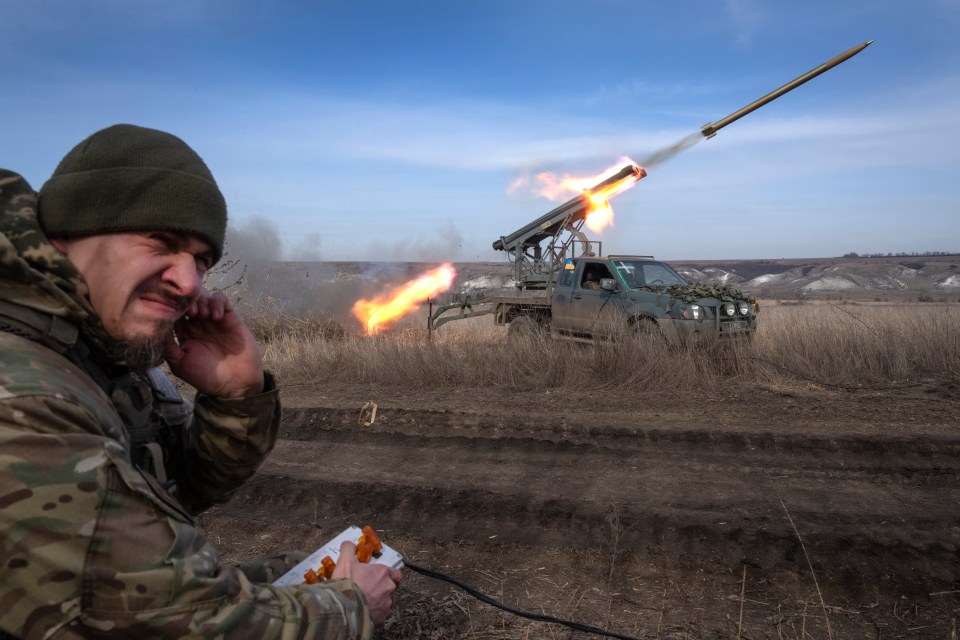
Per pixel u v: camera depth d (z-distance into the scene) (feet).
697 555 12.36
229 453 5.46
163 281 4.41
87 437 3.71
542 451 18.65
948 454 17.24
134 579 3.57
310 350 31.60
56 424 3.60
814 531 12.97
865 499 14.73
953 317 28.89
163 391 5.63
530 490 15.66
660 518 13.60
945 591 11.05
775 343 29.25
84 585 3.49
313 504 15.57
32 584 3.42
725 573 11.82
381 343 31.68
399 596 11.37
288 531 14.32
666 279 36.96
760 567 11.89
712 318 30.63
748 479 16.08
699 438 18.92
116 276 4.26
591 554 12.64
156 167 4.23
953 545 12.27
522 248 46.70
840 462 17.07
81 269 4.28
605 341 28.60
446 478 16.75
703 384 25.18
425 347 30.12
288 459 18.69
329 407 23.02
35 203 4.21
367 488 16.01
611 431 19.67
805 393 23.70
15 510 3.37
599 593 11.43
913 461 16.94
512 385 26.37
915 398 22.48
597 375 26.81
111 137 4.25
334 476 17.03
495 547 13.14
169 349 5.29
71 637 3.49
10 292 3.93
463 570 12.40
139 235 4.26
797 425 19.76
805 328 29.76
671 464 17.29
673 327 30.71
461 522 14.38
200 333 5.36
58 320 4.09
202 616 3.70
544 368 27.12
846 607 10.83
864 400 22.41
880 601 10.93
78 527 3.47
